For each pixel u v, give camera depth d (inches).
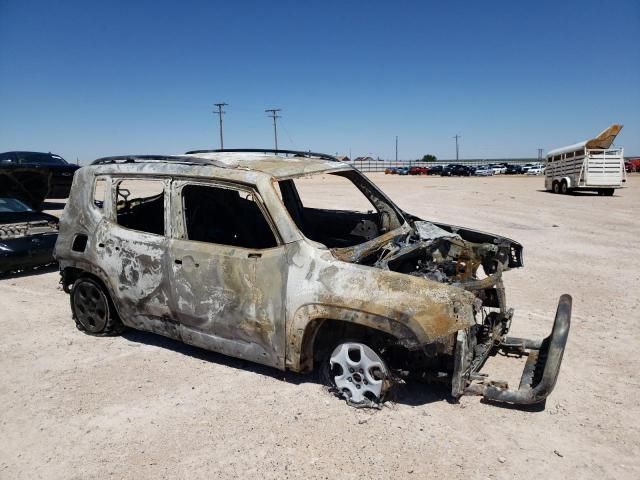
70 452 132.3
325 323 160.9
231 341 167.6
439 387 162.1
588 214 636.7
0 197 352.8
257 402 154.5
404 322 134.4
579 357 187.3
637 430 139.7
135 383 168.2
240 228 200.5
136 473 123.4
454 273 186.7
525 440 134.8
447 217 602.2
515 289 279.1
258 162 183.2
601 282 293.7
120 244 189.3
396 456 127.8
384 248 175.5
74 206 205.5
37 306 251.3
